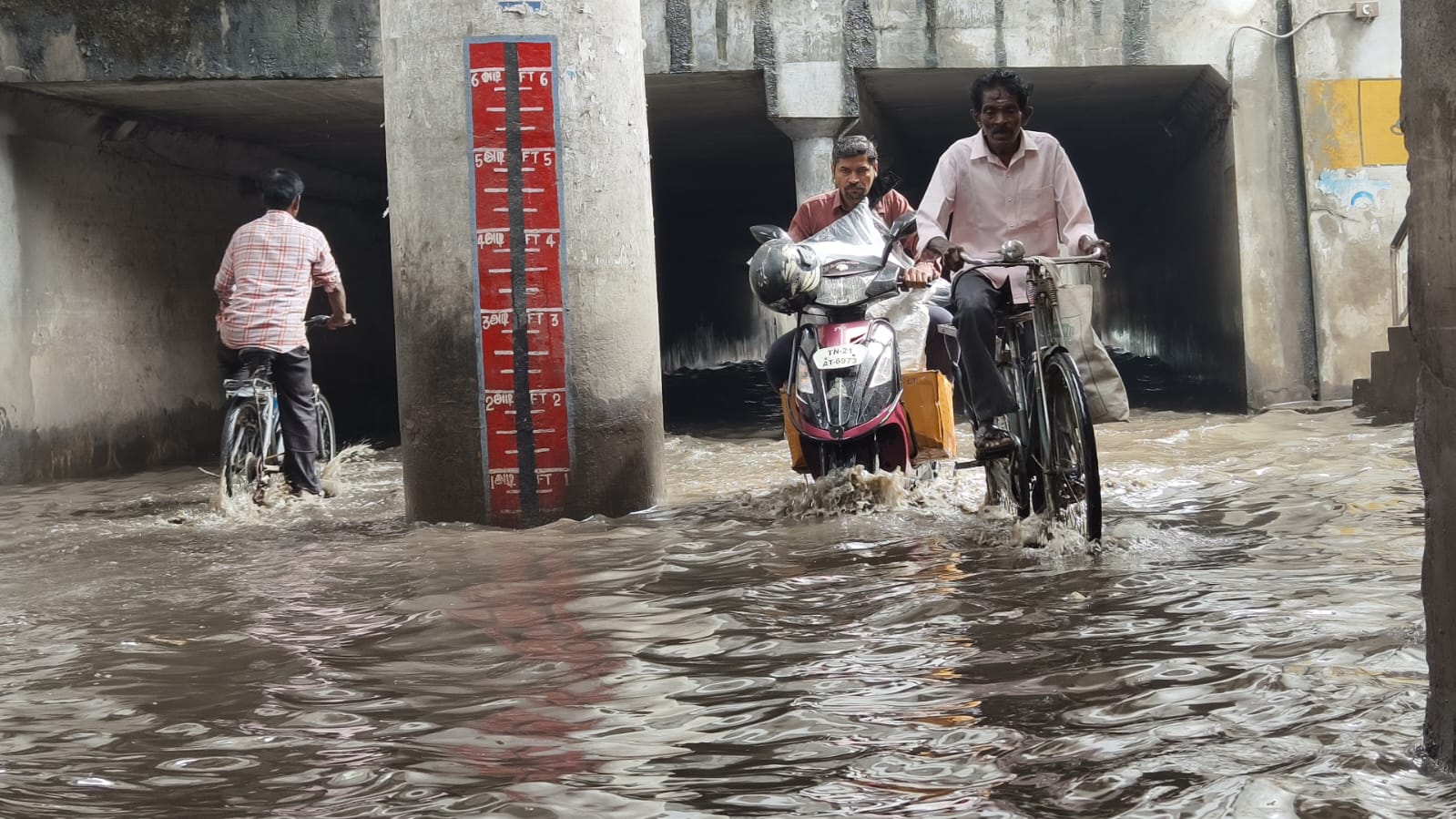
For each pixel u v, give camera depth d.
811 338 7.39
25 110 12.75
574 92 7.82
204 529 7.76
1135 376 19.73
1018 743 3.10
